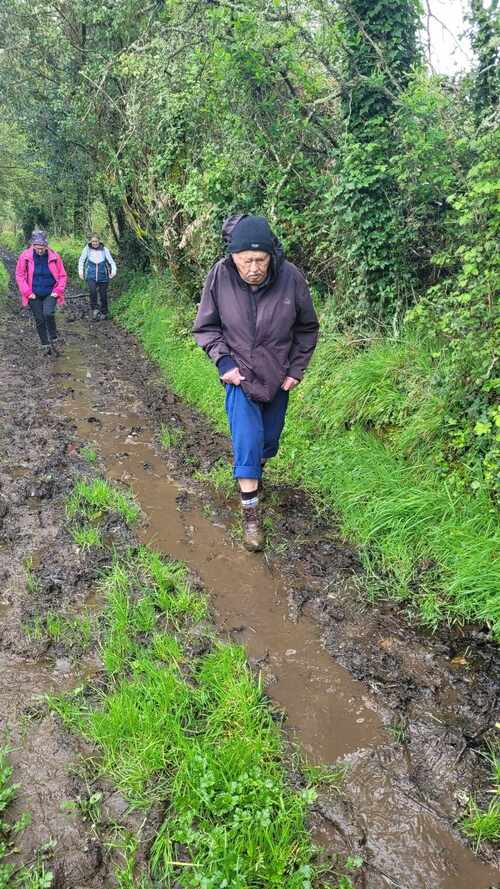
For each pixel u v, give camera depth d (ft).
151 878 6.56
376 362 15.90
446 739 8.31
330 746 8.16
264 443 13.12
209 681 9.00
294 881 6.32
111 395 23.82
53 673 9.31
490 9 14.19
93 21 37.99
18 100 49.06
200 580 11.71
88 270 39.68
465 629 10.44
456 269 16.35
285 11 17.89
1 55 46.39
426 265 17.25
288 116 20.18
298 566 12.24
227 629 10.37
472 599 10.60
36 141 51.31
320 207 19.77
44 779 7.58
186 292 31.37
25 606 10.80
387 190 16.49
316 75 19.60
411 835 7.03
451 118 15.19
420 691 9.12
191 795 7.22
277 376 11.88
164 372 26.81
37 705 8.68
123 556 12.46
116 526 13.61
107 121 40.06
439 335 15.37
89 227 59.06
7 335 34.45
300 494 15.07
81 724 8.27
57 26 43.01
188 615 10.66
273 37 18.06
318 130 20.10
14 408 21.66
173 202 29.35
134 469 16.81
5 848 6.74
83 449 17.93
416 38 17.52
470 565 10.91
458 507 12.30
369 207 16.42
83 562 12.18
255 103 20.33
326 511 14.29
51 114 47.19
